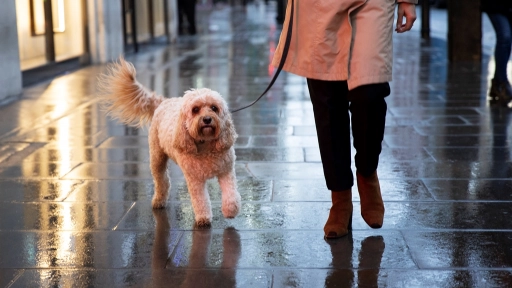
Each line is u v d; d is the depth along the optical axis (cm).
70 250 364
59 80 1060
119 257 353
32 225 406
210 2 4444
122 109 448
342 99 366
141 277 327
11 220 416
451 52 1276
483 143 610
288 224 401
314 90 363
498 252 350
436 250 354
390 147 602
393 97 884
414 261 340
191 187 397
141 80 1063
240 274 328
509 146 596
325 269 332
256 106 829
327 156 368
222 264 341
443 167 529
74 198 462
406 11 358
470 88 945
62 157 582
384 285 312
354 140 365
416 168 527
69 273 333
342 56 350
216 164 386
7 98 871
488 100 841
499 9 825
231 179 399
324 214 419
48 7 1093
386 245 363
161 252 360
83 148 617
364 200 378
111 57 1346
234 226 400
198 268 337
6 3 856
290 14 366
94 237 385
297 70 365
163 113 419
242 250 360
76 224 408
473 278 318
